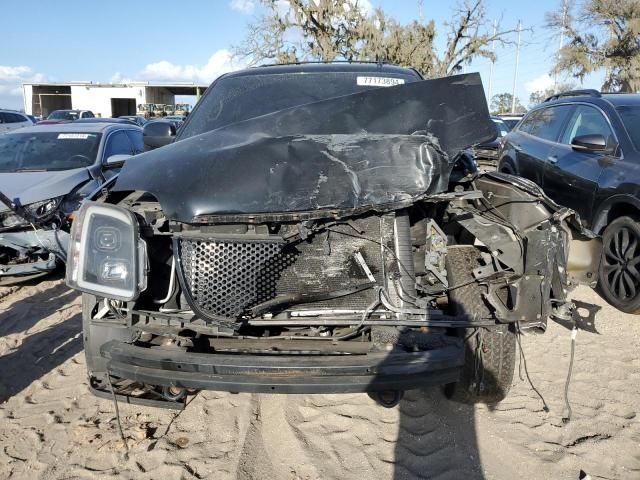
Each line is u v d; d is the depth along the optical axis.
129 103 50.81
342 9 22.36
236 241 2.51
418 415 3.29
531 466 2.86
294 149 2.80
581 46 38.50
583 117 6.19
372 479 2.77
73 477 2.81
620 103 5.82
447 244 3.32
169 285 2.72
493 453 2.96
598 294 5.34
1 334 4.66
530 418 3.26
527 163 7.06
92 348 2.86
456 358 2.54
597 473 2.81
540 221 2.91
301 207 2.57
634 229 4.73
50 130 7.69
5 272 5.59
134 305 2.70
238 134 3.15
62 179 6.15
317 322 2.65
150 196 3.03
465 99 3.14
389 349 2.58
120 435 3.05
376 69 4.35
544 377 3.75
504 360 2.96
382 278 2.72
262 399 3.51
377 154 2.72
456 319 2.72
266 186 2.62
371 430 3.16
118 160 7.21
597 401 3.46
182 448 3.02
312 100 4.01
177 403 2.81
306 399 3.49
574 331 3.40
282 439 3.08
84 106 47.44
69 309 5.23
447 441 3.06
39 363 4.10
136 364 2.57
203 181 2.65
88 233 2.49
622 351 4.14
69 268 2.51
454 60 24.97
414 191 2.62
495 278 2.91
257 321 2.64
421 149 2.69
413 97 3.18
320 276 2.70
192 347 2.64
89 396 3.61
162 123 4.04
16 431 3.22
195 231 2.58
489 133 2.96
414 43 23.30
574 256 3.41
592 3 37.25
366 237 2.71
